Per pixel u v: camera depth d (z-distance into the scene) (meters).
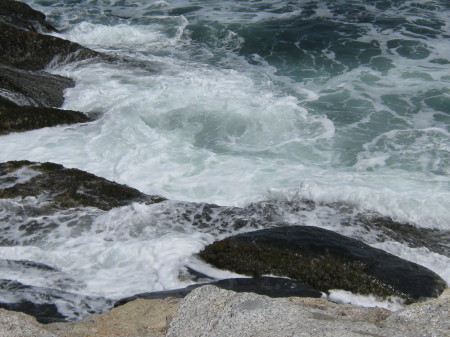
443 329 5.40
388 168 13.27
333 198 11.77
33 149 13.63
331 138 14.57
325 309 6.62
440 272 9.90
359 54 19.92
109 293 8.77
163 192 12.30
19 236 10.49
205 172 13.02
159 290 8.84
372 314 6.34
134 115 15.13
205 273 9.23
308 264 9.25
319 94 17.06
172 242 10.07
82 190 11.74
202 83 17.39
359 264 9.41
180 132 14.80
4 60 17.66
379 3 24.53
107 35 21.84
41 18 21.86
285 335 5.28
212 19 23.42
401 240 10.75
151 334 6.30
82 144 13.91
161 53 20.42
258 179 12.73
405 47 20.33
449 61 19.16
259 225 10.98
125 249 9.94
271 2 25.20
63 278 9.20
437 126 15.20
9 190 11.66
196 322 5.93
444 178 12.75
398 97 16.80
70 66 18.47
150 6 25.34
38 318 7.85
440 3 24.36
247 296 6.17
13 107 14.82
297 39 21.33
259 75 18.45
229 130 14.95
